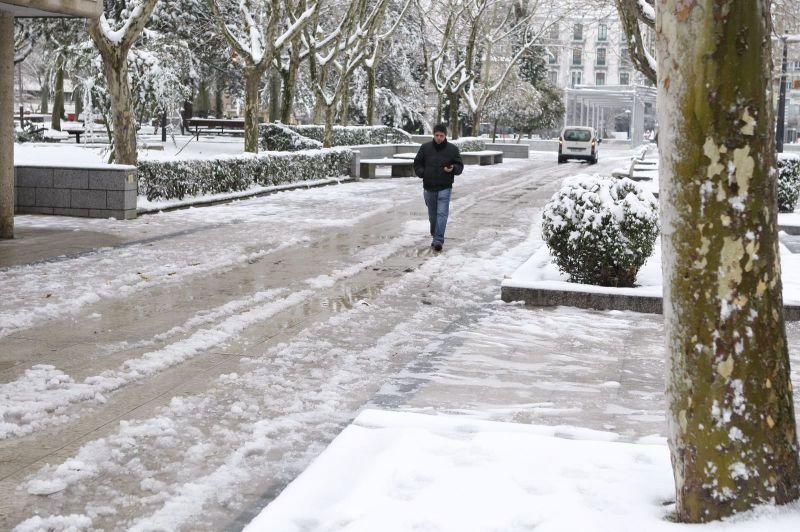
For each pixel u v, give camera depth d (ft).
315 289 33.06
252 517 13.88
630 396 20.59
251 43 78.79
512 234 50.65
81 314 28.04
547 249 39.75
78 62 73.67
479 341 25.75
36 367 21.93
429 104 210.79
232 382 21.20
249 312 28.84
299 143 103.71
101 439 17.11
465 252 43.34
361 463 15.03
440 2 147.74
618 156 168.45
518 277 32.83
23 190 53.78
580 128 136.15
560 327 27.68
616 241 31.30
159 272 35.60
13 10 41.78
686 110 11.76
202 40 125.18
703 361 11.86
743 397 11.80
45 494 14.56
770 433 11.89
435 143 43.52
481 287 34.37
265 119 184.55
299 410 19.22
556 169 120.47
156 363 22.54
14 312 27.86
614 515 12.37
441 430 16.93
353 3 101.50
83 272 35.09
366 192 77.25
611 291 30.42
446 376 22.03
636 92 214.07
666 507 12.75
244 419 18.54
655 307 29.99
